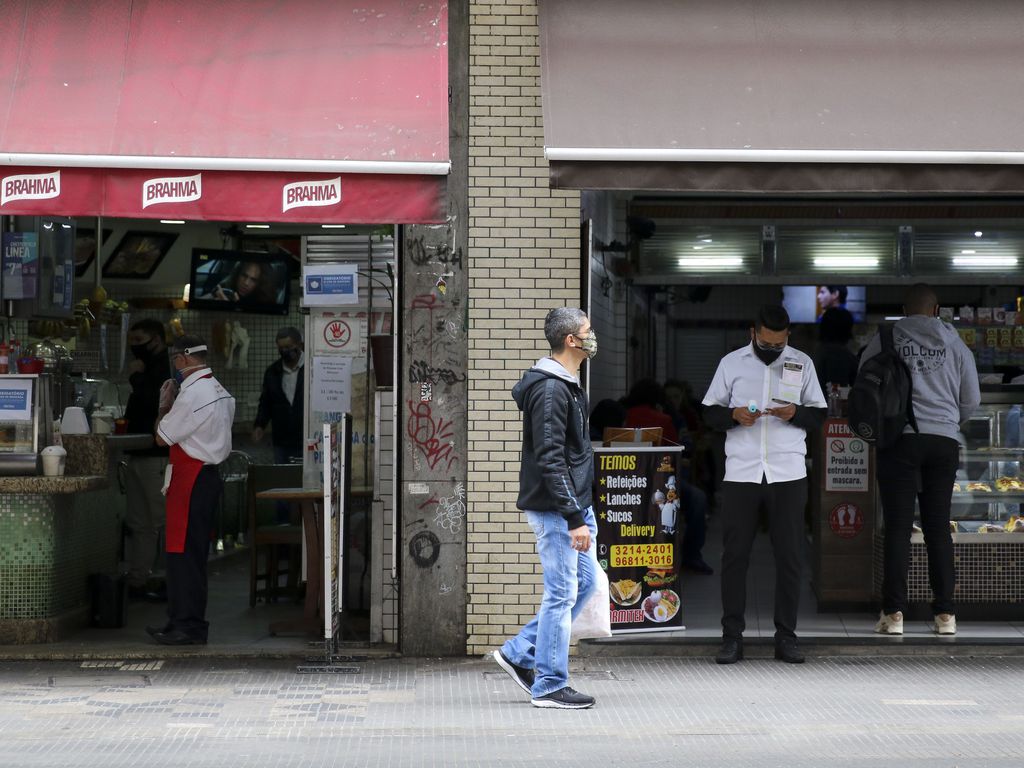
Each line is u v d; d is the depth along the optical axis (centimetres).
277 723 920
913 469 1173
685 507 1595
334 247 1332
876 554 1296
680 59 1107
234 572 1658
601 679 1058
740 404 1114
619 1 1142
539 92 1137
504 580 1136
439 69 1090
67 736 884
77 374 1675
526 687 984
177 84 1080
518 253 1138
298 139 1046
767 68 1103
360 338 1341
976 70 1104
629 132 1054
